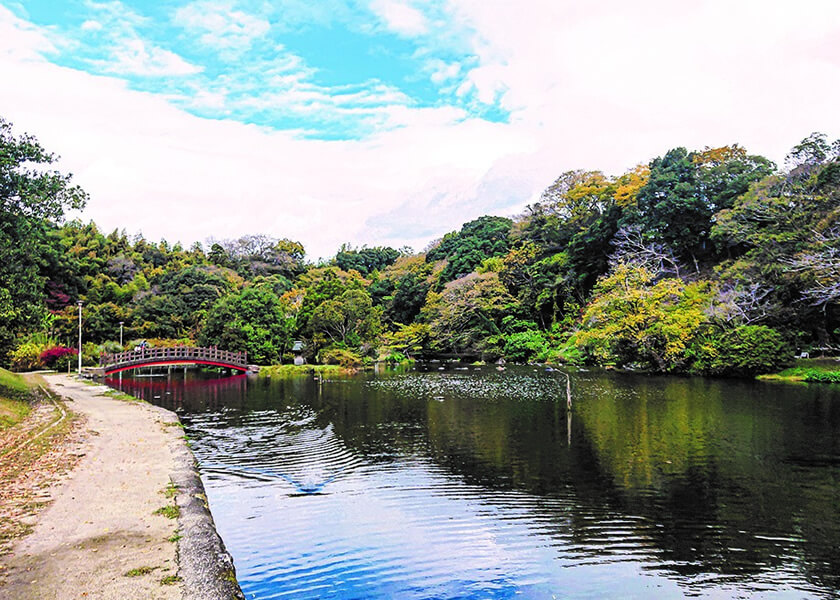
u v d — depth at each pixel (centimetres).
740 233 3691
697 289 3881
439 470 1375
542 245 6012
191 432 1880
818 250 3009
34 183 1933
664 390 2739
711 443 1591
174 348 4203
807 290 3034
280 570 838
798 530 977
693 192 4481
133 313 5831
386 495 1184
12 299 1936
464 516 1059
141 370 4825
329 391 3091
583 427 1855
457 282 5644
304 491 1212
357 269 10031
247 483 1273
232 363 4391
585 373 3694
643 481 1258
